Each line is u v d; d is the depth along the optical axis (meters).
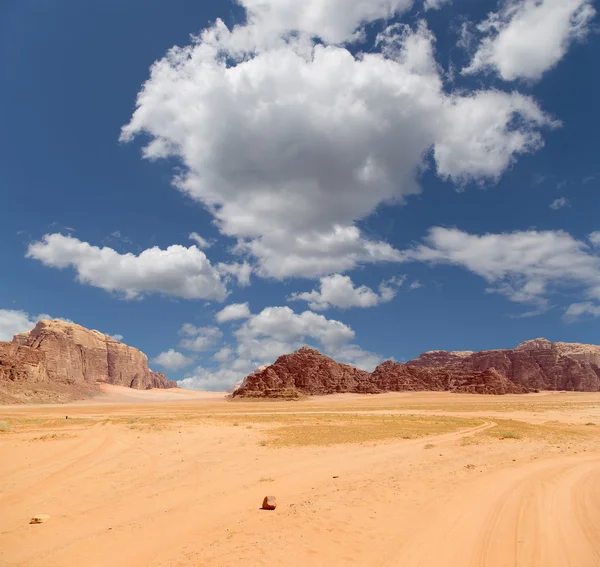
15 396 151.12
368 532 14.56
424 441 39.88
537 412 92.25
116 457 29.03
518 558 12.31
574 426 58.06
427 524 15.27
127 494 20.12
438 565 11.92
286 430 47.59
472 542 13.55
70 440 35.66
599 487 20.61
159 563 12.58
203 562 12.46
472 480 22.50
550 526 14.96
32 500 19.08
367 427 53.44
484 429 51.41
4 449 30.84
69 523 16.14
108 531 15.29
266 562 12.30
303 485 21.91
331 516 16.33
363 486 21.09
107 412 110.38
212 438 39.22
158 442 36.16
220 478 23.42
